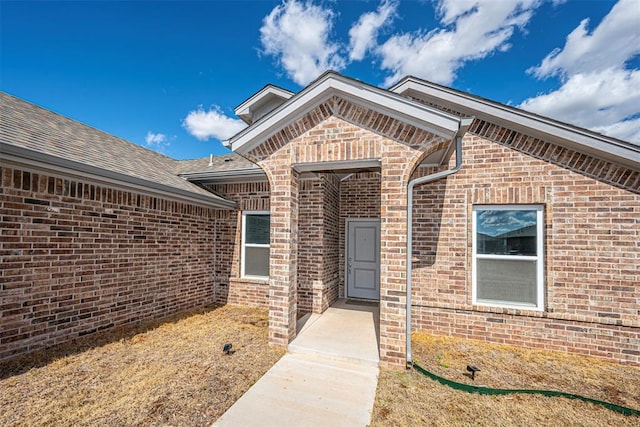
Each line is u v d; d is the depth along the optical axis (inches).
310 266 286.7
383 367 171.5
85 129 302.4
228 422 121.6
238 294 319.6
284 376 161.0
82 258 203.0
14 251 168.1
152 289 256.8
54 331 187.0
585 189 201.6
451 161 233.5
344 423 122.4
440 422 123.8
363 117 183.2
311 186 290.7
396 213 173.9
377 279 339.3
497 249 225.0
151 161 338.6
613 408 134.2
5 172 163.8
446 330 228.7
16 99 262.1
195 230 307.1
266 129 196.1
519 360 187.8
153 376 157.2
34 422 117.1
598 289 196.5
